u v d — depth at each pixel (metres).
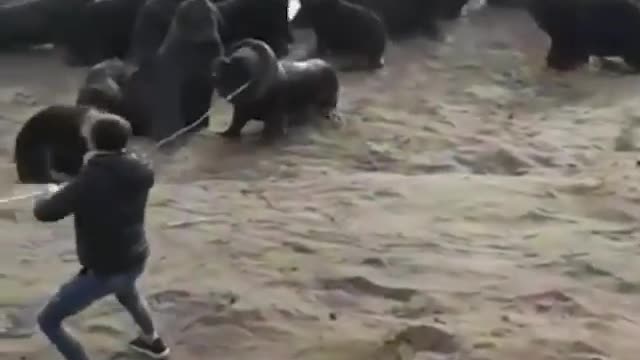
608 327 6.86
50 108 9.44
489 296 7.30
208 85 10.98
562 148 10.79
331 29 13.50
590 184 9.44
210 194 9.22
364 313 7.08
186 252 7.95
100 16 13.39
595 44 13.59
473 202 9.04
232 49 11.39
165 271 7.62
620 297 7.33
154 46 12.62
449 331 6.75
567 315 7.05
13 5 13.91
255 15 13.16
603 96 12.62
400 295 7.33
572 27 13.49
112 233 5.63
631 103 12.30
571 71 13.65
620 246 8.13
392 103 12.29
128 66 11.97
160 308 7.07
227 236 8.25
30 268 7.69
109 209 5.58
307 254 7.96
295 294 7.32
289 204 9.01
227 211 8.80
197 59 10.84
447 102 12.41
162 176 9.84
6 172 9.83
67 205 5.56
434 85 13.02
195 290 7.32
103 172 5.59
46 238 8.22
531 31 15.36
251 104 10.73
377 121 11.64
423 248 8.10
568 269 7.73
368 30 13.41
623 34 13.45
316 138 11.05
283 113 10.99
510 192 9.29
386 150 10.77
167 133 10.85
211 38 10.89
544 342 6.65
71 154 9.25
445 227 8.51
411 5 14.71
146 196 5.83
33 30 13.77
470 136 11.22
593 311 7.10
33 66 13.57
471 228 8.50
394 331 6.77
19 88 12.63
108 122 5.71
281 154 10.58
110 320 6.89
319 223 8.56
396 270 7.71
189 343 6.66
